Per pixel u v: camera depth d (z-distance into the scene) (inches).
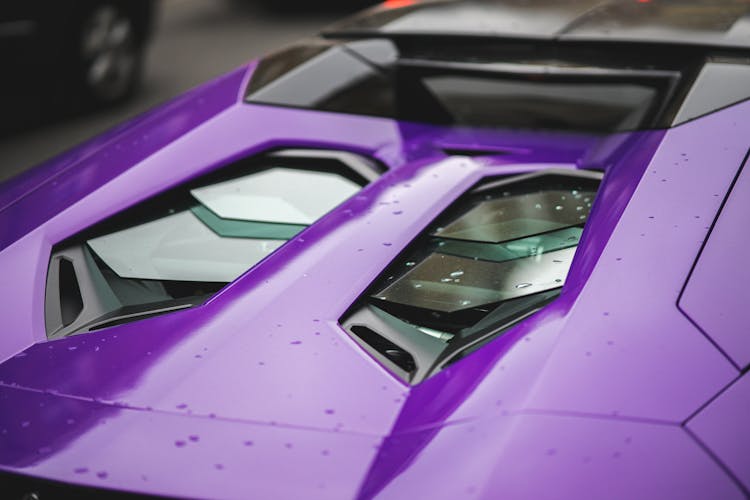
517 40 150.6
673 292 116.2
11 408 113.1
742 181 125.8
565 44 149.3
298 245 126.7
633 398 108.9
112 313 123.8
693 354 111.7
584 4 159.2
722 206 123.5
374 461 107.4
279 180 139.0
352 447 108.3
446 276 123.3
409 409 111.3
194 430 109.7
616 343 112.5
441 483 105.3
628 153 134.2
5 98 328.2
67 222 133.5
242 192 137.6
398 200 131.5
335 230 128.2
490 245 126.2
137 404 112.0
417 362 116.3
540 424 107.6
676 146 131.1
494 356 113.5
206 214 134.6
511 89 152.9
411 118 147.2
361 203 131.8
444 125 146.6
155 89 353.7
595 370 110.7
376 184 135.0
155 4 345.7
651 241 120.6
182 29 478.0
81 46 314.0
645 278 117.4
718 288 116.4
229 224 133.1
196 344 116.6
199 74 377.4
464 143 142.9
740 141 130.2
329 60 154.3
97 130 297.0
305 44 161.0
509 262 124.0
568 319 114.8
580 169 135.1
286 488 106.0
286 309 119.5
